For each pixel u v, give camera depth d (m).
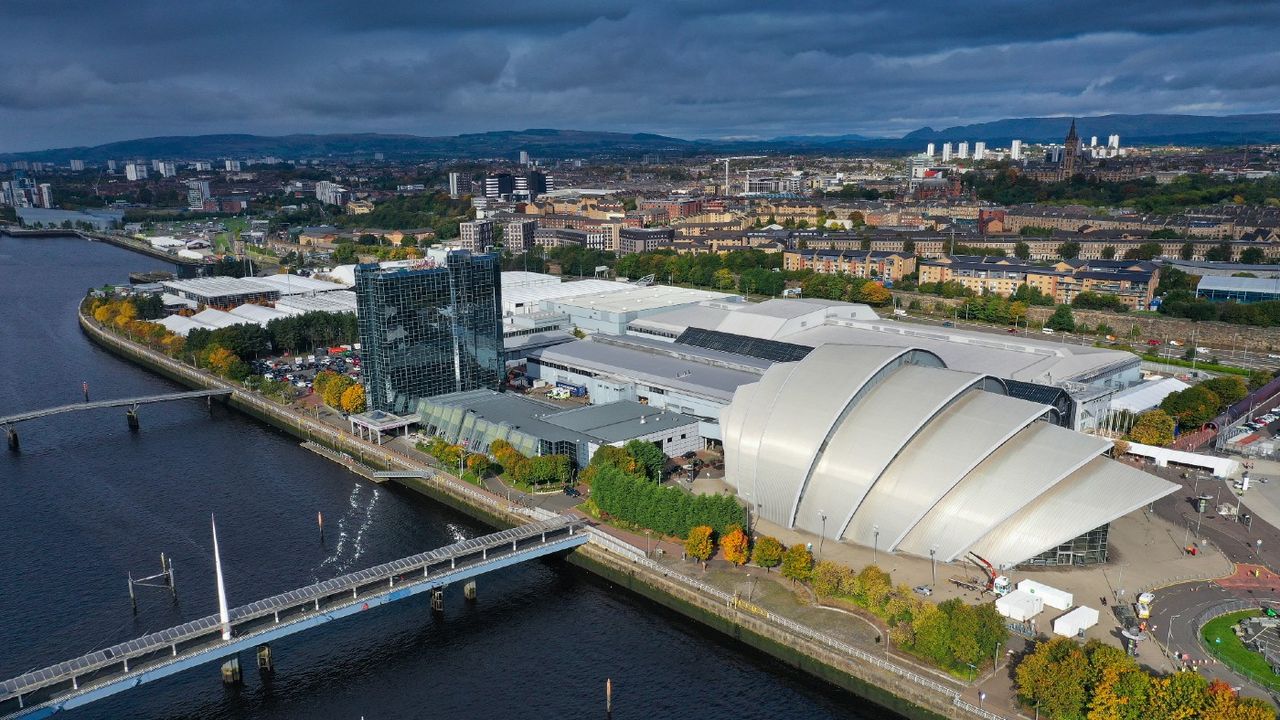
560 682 155.12
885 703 146.00
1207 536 191.62
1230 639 150.50
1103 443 175.88
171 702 150.62
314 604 163.88
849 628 157.88
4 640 166.62
